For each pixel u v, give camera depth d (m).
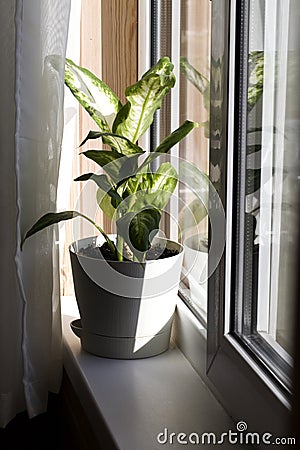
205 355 1.19
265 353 0.98
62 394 1.45
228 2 0.98
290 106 0.87
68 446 1.42
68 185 1.39
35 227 1.19
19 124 1.16
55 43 1.19
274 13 0.91
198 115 1.27
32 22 1.17
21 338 1.29
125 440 1.02
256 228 1.00
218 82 1.03
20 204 1.19
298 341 0.64
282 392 0.88
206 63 1.21
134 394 1.17
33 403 1.29
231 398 1.03
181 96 1.37
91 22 1.51
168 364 1.28
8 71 1.18
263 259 0.98
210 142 1.08
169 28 1.42
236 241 1.04
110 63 1.53
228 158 1.01
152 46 1.51
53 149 1.24
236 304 1.05
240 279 1.04
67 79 1.25
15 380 1.31
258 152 0.98
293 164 0.86
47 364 1.31
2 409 1.29
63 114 1.25
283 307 0.92
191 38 1.29
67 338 1.40
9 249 1.23
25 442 1.47
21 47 1.15
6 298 1.25
